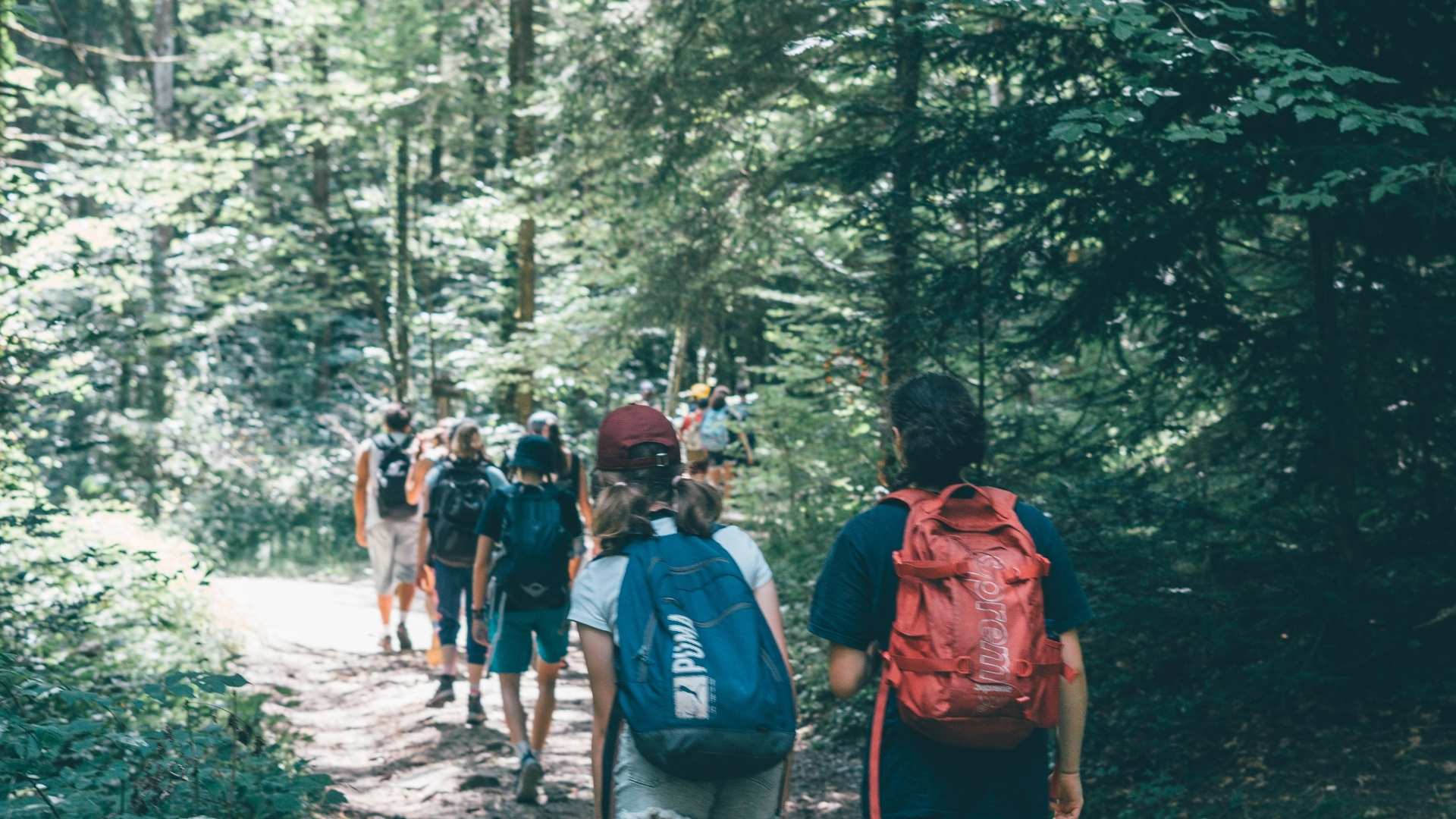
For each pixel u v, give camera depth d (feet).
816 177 27.07
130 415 57.41
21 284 26.02
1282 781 18.89
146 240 53.06
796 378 38.83
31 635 22.06
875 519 10.08
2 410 24.97
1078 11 17.20
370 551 34.04
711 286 40.42
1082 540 21.58
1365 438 21.22
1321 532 21.52
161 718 20.88
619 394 75.66
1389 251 20.49
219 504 60.18
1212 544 21.35
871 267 27.66
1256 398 22.39
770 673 10.64
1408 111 16.76
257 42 59.82
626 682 10.50
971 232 24.00
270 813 14.33
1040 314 22.72
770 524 42.16
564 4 52.95
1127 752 21.53
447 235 63.72
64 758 14.75
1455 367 20.15
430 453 33.40
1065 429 24.41
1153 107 20.15
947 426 10.23
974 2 17.94
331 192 81.41
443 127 62.54
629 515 11.25
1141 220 20.45
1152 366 22.74
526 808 20.51
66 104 46.34
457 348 77.61
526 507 21.01
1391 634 20.21
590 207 50.83
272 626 34.83
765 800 11.05
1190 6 19.20
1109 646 22.81
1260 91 16.87
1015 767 9.67
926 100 26.94
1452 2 19.02
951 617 9.34
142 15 85.05
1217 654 21.18
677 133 36.63
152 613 27.76
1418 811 16.93
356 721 26.43
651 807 10.63
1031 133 21.07
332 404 75.72
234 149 49.37
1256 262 24.50
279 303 70.28
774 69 34.68
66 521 31.42
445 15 63.16
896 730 9.71
